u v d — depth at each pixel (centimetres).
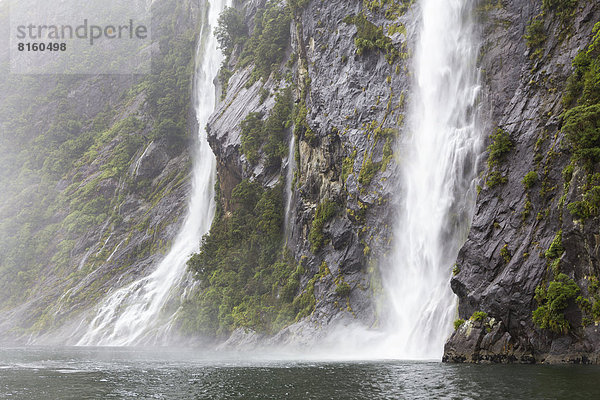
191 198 10550
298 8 6881
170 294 8425
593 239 3041
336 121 5791
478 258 3612
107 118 14412
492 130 4341
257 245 6800
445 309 4238
